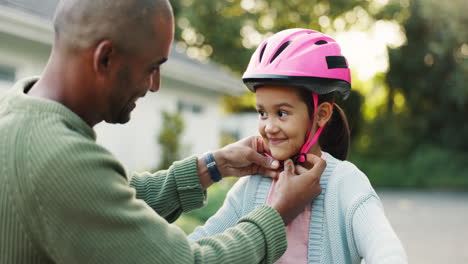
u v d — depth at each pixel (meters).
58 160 1.05
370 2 20.12
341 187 1.58
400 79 19.02
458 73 17.75
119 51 1.18
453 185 16.58
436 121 18.41
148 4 1.20
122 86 1.23
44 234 1.06
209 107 12.64
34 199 1.04
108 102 1.24
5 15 5.98
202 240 1.27
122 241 1.09
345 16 20.92
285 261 1.58
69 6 1.18
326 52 1.58
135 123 9.22
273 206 1.46
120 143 8.77
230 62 20.56
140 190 1.79
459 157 17.36
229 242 1.25
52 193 1.04
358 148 18.47
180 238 1.19
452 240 7.01
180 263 1.14
